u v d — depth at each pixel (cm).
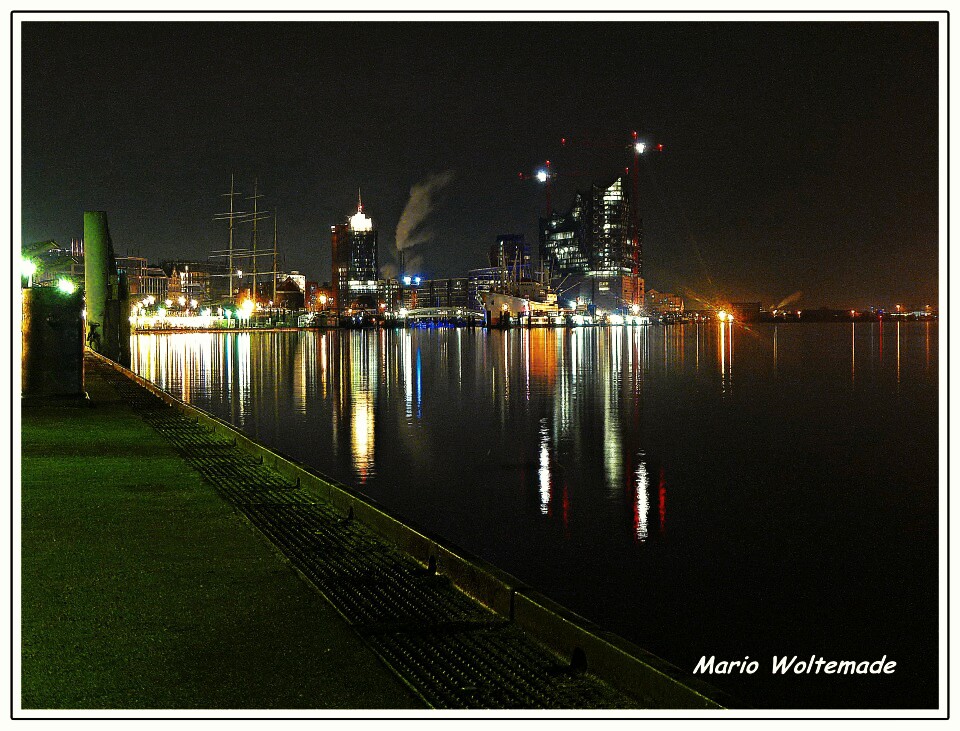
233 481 1088
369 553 748
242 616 570
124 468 1180
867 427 2539
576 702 456
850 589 915
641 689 464
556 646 529
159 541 771
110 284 4738
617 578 953
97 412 1897
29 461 1236
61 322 2005
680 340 13375
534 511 1315
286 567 689
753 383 4366
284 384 4019
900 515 1308
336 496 942
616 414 2839
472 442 2122
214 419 1622
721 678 677
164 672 475
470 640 542
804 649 736
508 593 585
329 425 2464
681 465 1794
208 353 7550
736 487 1534
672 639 760
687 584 929
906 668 696
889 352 8344
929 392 3834
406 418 2655
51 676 469
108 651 505
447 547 688
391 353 8000
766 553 1066
